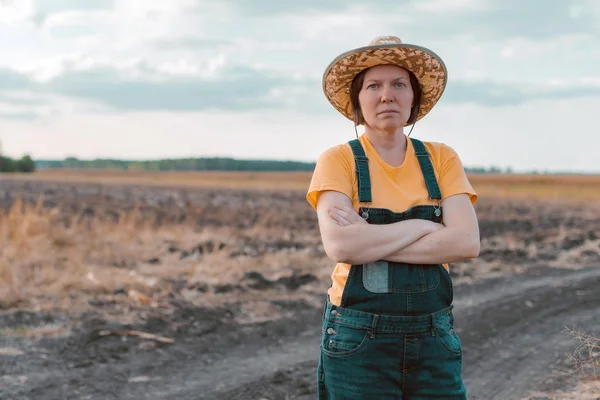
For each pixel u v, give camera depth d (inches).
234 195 1568.7
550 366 245.8
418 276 101.0
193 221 689.6
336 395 102.2
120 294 333.4
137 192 1523.1
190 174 5014.8
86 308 303.7
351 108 115.6
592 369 233.3
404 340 99.7
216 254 470.9
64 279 343.9
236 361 251.8
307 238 643.5
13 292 312.7
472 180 4050.2
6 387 211.5
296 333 296.0
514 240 674.8
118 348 256.5
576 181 4020.7
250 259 469.4
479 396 215.0
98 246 457.4
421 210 103.6
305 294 377.4
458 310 347.6
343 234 100.6
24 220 471.8
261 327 300.8
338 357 101.2
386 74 104.8
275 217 784.9
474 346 278.1
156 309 311.7
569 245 653.3
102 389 216.1
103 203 962.1
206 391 217.6
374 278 100.8
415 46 102.7
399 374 100.6
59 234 456.4
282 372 237.9
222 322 303.1
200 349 263.9
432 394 100.8
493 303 366.9
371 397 100.2
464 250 101.1
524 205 1344.7
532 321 322.7
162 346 263.4
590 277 473.1
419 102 112.2
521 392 217.2
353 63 105.7
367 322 99.9
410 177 105.3
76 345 256.8
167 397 211.3
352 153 106.6
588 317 331.3
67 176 3617.1
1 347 248.8
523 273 486.3
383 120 104.6
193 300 337.1
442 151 109.5
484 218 932.6
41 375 224.8
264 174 5211.6
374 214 102.7
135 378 228.2
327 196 105.1
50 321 284.2
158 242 525.7
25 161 5103.3
